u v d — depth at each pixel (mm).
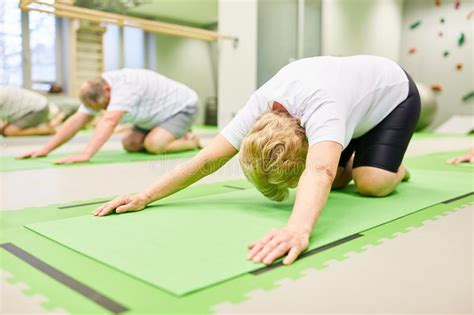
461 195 1804
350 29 6602
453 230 1293
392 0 7434
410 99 1683
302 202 1113
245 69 5078
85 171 2494
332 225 1316
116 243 1117
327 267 979
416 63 7676
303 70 1355
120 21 4078
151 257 1013
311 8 5879
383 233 1256
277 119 1224
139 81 3123
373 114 1592
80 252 1057
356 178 1738
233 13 5113
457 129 6852
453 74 7293
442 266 997
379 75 1588
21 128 4340
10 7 3623
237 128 1394
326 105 1225
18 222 1378
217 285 870
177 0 6590
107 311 762
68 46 6801
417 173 2436
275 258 988
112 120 2902
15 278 911
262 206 1542
